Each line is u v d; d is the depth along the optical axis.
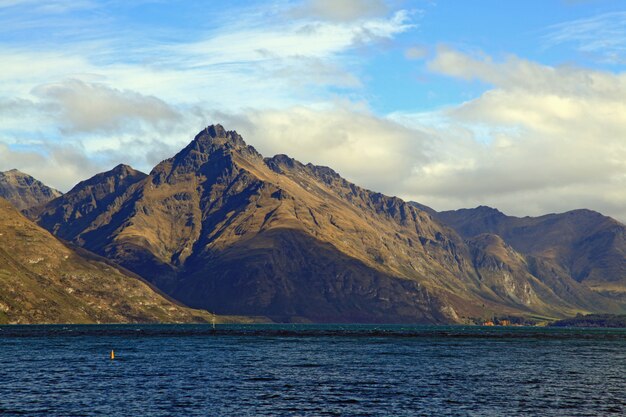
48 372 157.12
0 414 104.31
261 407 110.50
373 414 105.44
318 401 116.56
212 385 135.62
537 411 109.38
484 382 143.50
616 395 126.44
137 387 132.00
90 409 108.19
